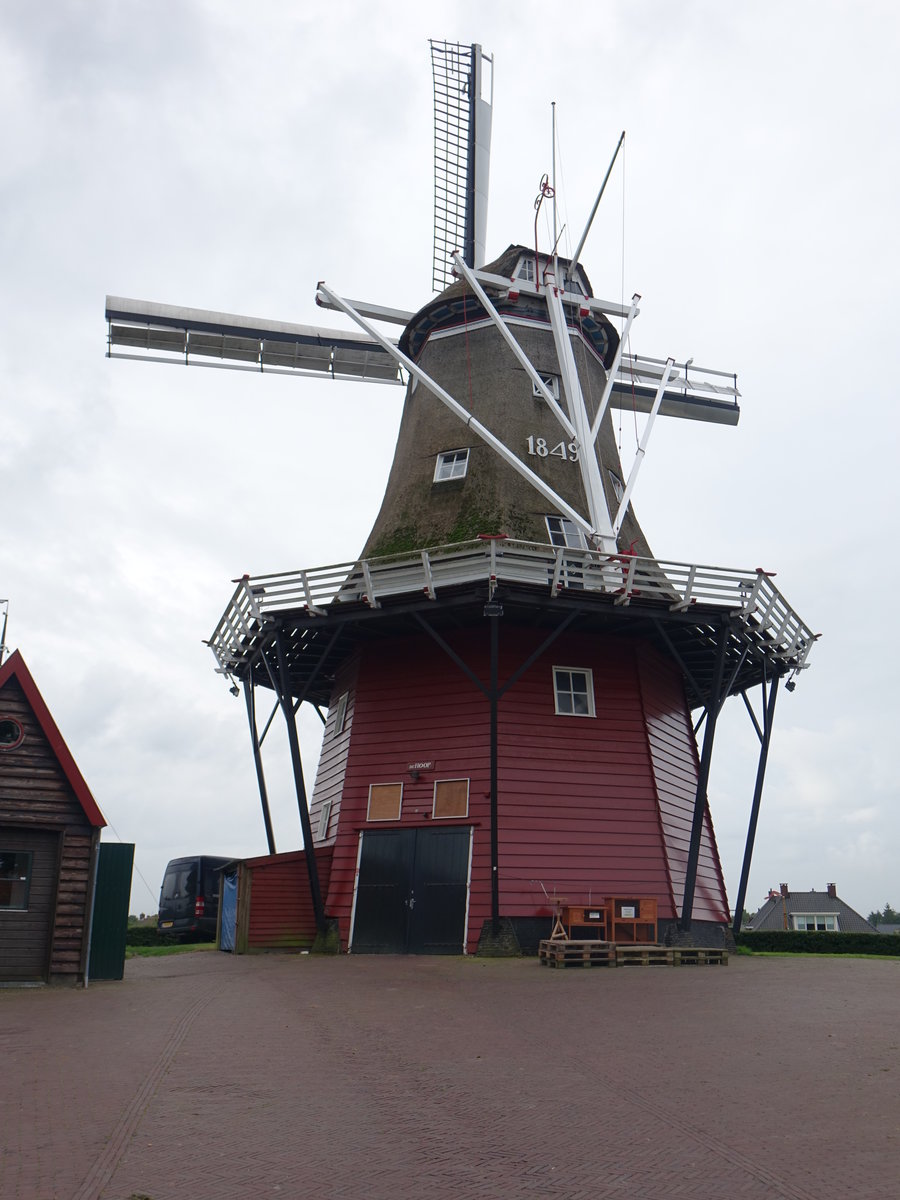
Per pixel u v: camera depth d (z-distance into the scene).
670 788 25.31
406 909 22.98
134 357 32.94
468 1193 6.44
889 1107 8.16
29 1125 7.81
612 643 25.25
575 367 28.22
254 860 24.81
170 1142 7.45
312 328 33.72
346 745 25.80
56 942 16.39
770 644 24.59
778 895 73.12
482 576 22.00
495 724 21.78
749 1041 10.85
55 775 16.92
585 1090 8.88
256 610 23.58
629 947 19.34
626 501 25.72
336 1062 10.09
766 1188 6.45
